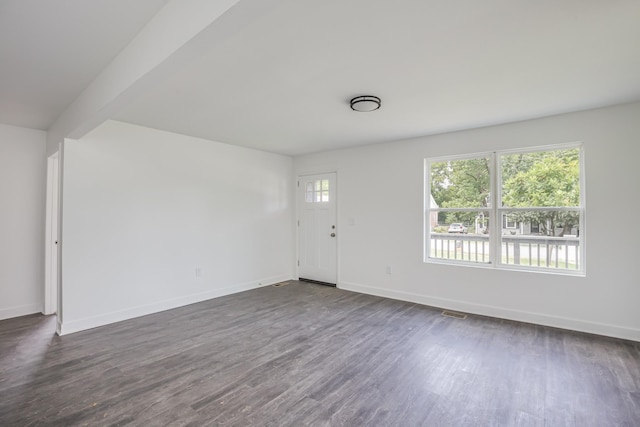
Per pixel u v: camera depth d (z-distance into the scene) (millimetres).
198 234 4445
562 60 2215
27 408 2021
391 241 4664
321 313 3941
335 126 3850
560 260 3516
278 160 5652
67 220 3295
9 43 1979
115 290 3623
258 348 2934
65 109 3182
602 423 1904
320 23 1755
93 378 2391
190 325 3514
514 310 3697
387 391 2242
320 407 2057
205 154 4539
